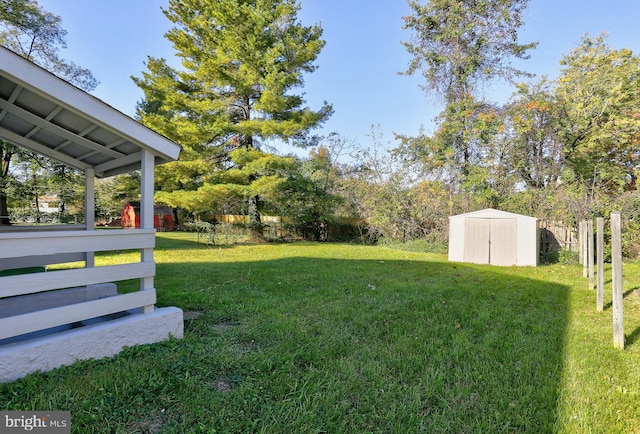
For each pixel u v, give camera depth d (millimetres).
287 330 3592
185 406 2139
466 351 3168
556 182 12547
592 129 12312
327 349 3111
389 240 14219
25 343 2426
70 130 3316
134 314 3184
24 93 2719
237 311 4242
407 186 14180
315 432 1941
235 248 12219
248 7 11914
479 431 1996
